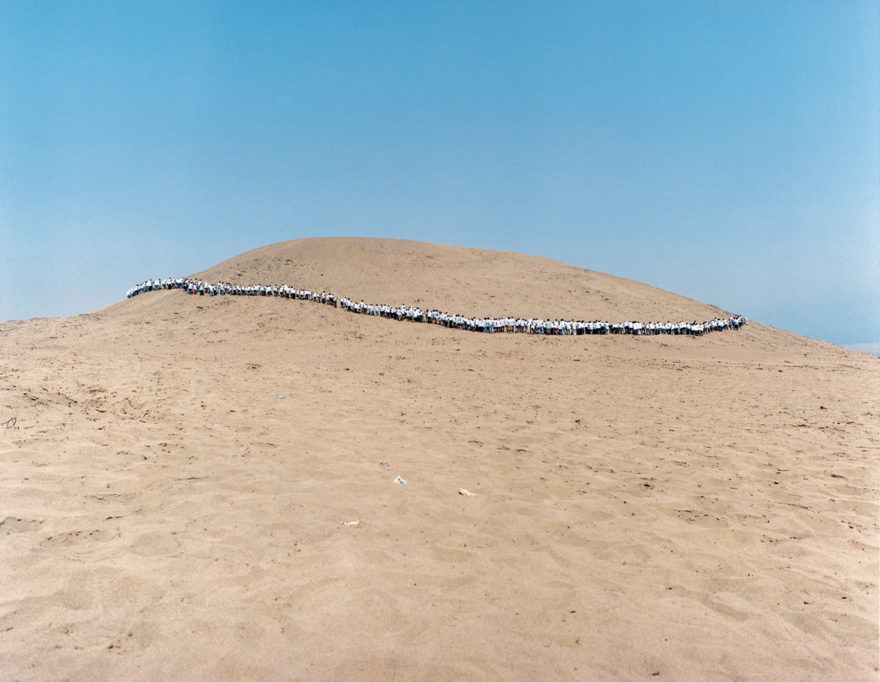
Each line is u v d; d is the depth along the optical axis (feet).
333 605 20.24
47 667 15.64
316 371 82.17
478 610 20.70
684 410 65.46
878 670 18.13
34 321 143.95
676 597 22.65
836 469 41.01
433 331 146.92
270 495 30.99
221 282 194.39
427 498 32.50
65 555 21.94
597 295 209.36
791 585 23.86
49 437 35.06
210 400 53.26
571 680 16.93
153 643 17.26
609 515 31.37
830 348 181.37
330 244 246.88
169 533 24.90
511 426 52.90
